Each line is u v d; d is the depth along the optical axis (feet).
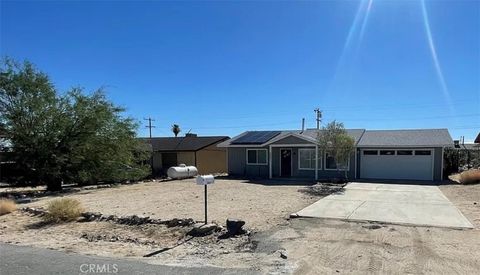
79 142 72.79
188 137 131.03
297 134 80.07
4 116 67.62
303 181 74.28
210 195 54.54
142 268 21.08
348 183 68.85
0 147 69.62
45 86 70.49
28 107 68.39
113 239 29.63
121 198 54.39
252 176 87.56
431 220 33.40
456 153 91.91
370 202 45.01
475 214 36.27
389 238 26.99
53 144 70.90
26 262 22.81
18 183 74.54
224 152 126.82
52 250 26.20
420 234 28.22
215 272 20.02
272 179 79.71
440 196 50.24
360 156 78.28
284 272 19.86
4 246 27.76
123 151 79.61
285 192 56.80
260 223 33.19
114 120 78.38
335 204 43.60
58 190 71.97
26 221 38.50
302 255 23.09
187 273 19.95
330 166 80.28
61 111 71.97
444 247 24.41
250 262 21.93
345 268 20.51
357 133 84.89
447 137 76.07
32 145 68.28
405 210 38.93
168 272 20.22
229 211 39.86
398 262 21.36
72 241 29.48
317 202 45.52
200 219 35.40
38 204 49.75
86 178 74.74
